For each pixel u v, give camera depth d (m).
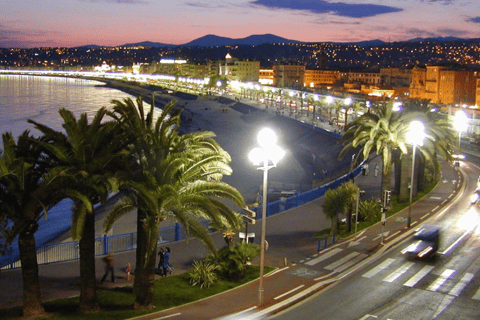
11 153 20.67
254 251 28.16
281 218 42.09
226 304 23.77
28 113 196.75
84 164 21.14
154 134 22.61
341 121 135.25
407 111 48.56
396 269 29.42
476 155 81.69
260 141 23.30
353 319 22.31
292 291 25.70
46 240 51.75
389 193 43.16
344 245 34.50
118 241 33.66
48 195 21.03
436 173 56.81
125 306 23.08
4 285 25.59
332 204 36.69
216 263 27.83
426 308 23.67
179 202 20.92
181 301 23.92
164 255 27.69
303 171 87.69
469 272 28.84
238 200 23.59
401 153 47.19
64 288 25.44
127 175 21.30
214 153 23.11
